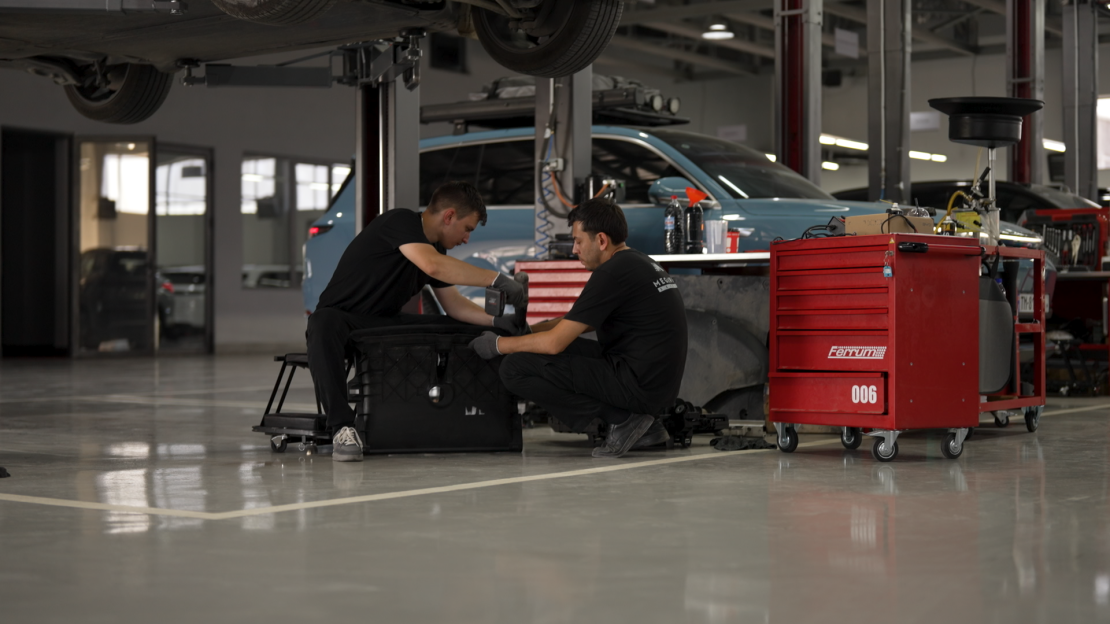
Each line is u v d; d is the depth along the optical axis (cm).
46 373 1075
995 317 463
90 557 241
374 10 497
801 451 450
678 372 423
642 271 416
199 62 607
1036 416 529
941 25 2073
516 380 425
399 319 442
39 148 1462
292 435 441
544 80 651
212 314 1595
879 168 1094
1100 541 262
